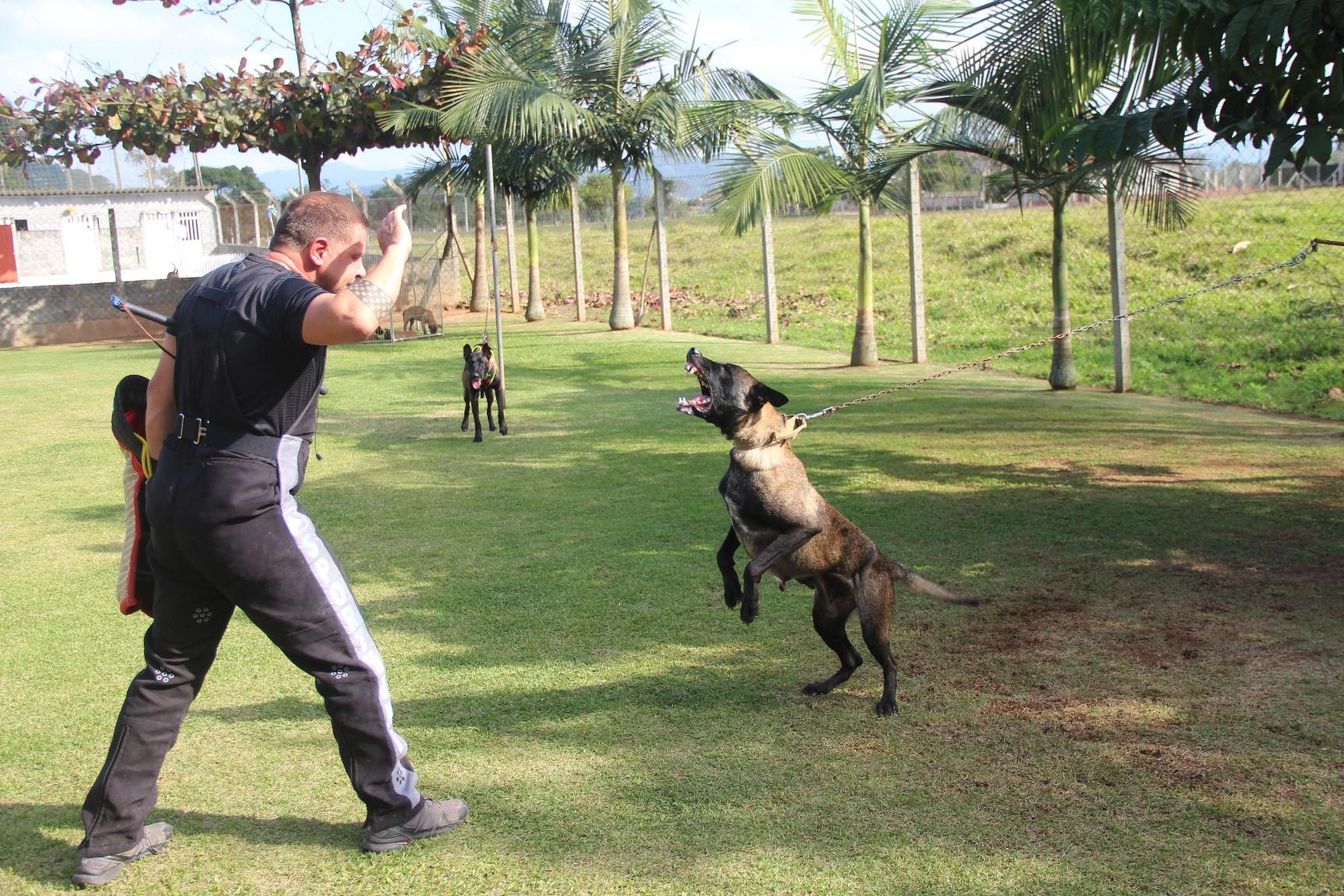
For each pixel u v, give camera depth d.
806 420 4.35
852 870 3.04
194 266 31.27
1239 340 14.73
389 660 4.82
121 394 3.29
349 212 3.25
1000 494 7.61
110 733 4.10
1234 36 5.00
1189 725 3.90
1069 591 5.48
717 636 5.06
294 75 19.27
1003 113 10.27
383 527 7.27
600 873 3.06
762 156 13.45
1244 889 2.90
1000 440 9.60
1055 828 3.24
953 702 4.21
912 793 3.48
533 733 4.03
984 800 3.42
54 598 5.82
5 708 4.35
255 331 2.90
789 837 3.23
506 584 5.93
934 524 6.85
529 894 2.97
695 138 18.31
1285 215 20.81
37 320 22.00
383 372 15.85
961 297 20.92
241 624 5.39
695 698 4.34
